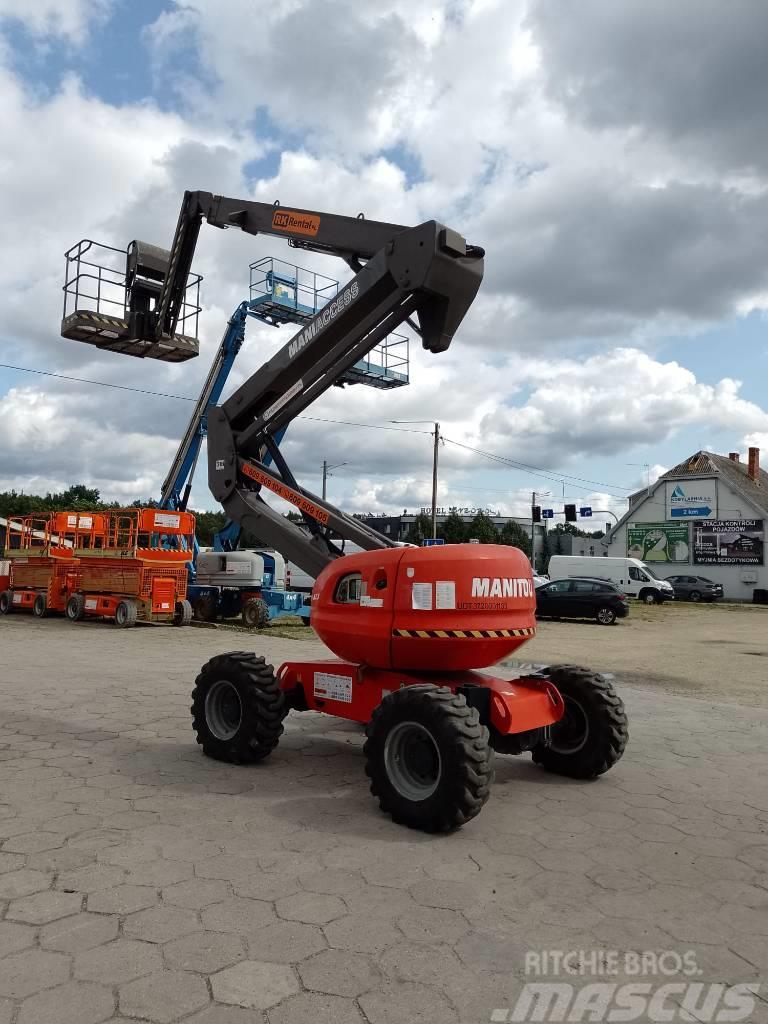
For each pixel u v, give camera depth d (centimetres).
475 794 443
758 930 340
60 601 1920
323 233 713
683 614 3019
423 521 5900
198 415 1945
